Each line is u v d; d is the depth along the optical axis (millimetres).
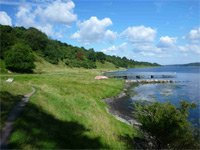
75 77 45438
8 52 51312
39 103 11492
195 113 17500
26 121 7590
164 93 32125
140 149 8211
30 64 53312
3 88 13383
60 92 21422
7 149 5207
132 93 32156
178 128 7238
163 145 7723
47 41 114125
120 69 170125
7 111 8375
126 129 12180
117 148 7844
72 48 174500
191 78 65062
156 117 7773
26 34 100750
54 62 94000
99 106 18016
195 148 7168
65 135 7715
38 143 6156
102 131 9523
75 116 11258
